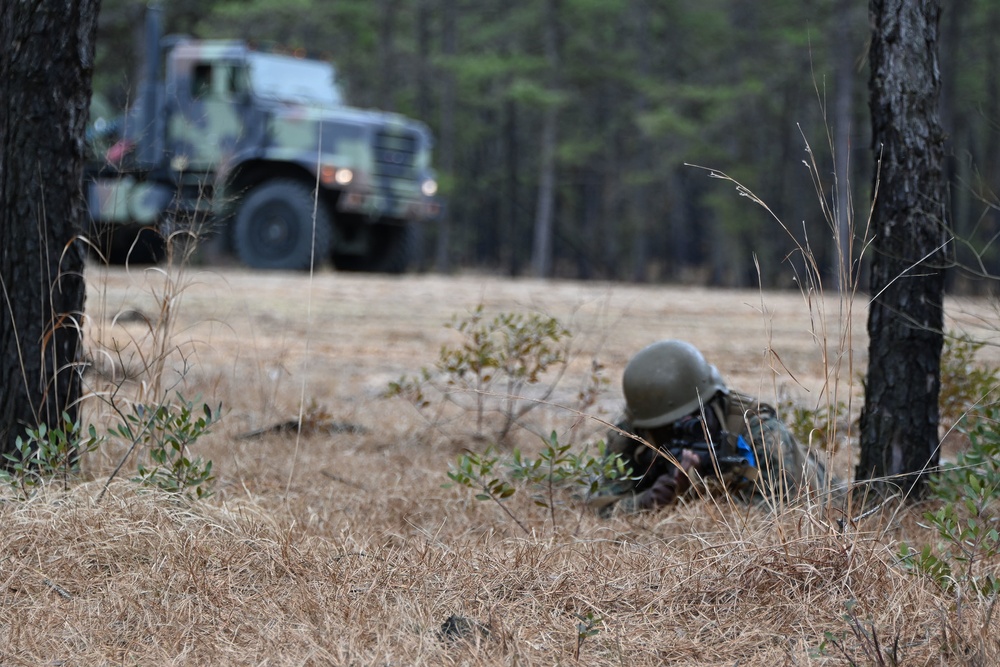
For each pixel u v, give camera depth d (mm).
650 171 124938
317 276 38438
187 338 21266
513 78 113500
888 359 11094
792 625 7570
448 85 116938
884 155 10992
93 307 23219
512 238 118688
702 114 120188
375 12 106438
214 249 42969
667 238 135500
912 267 10273
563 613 7855
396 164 44406
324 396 17359
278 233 41750
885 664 6898
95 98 37438
